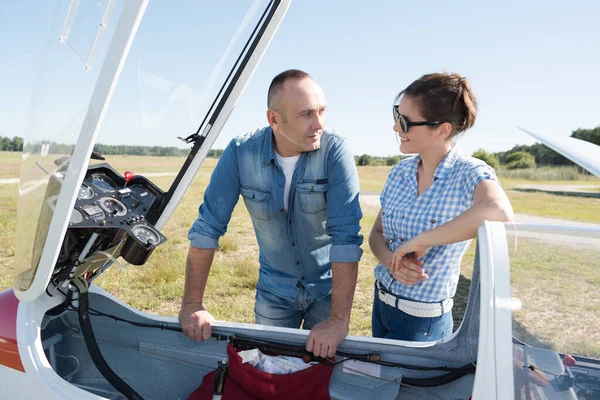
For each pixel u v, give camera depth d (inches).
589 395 48.4
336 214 72.7
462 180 63.9
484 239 51.1
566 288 50.8
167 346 75.5
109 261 75.2
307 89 66.6
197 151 73.4
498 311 45.9
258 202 78.5
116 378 65.6
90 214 65.7
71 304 70.7
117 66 46.5
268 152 75.2
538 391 47.1
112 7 49.2
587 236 54.3
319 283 86.5
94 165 74.5
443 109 62.1
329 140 73.1
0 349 63.7
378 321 78.2
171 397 75.7
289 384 65.5
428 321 69.7
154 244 65.0
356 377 66.9
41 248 58.8
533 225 55.5
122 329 77.1
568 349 49.0
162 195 76.6
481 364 45.3
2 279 187.3
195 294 75.3
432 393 65.1
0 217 311.4
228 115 72.1
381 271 75.4
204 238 75.3
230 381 68.5
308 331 69.3
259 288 91.1
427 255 67.1
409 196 70.4
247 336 71.2
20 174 70.4
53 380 61.7
